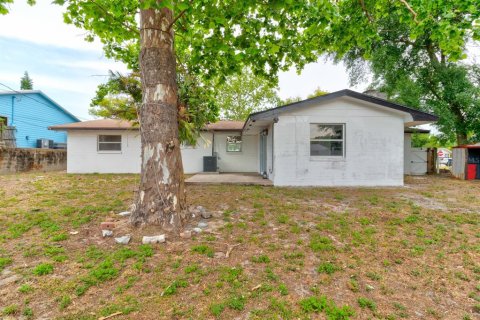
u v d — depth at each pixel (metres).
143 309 2.15
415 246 3.43
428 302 2.37
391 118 8.16
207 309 2.17
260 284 2.54
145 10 3.93
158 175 3.86
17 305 2.16
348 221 4.39
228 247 3.32
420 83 12.29
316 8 3.89
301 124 8.05
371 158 8.12
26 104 16.11
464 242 3.58
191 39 5.54
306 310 2.18
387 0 4.84
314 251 3.27
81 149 12.27
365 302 2.31
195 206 5.14
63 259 2.90
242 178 9.62
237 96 22.95
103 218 4.36
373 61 12.02
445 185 8.44
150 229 3.72
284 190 7.24
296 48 5.56
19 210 4.79
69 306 2.17
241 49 4.95
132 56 6.88
